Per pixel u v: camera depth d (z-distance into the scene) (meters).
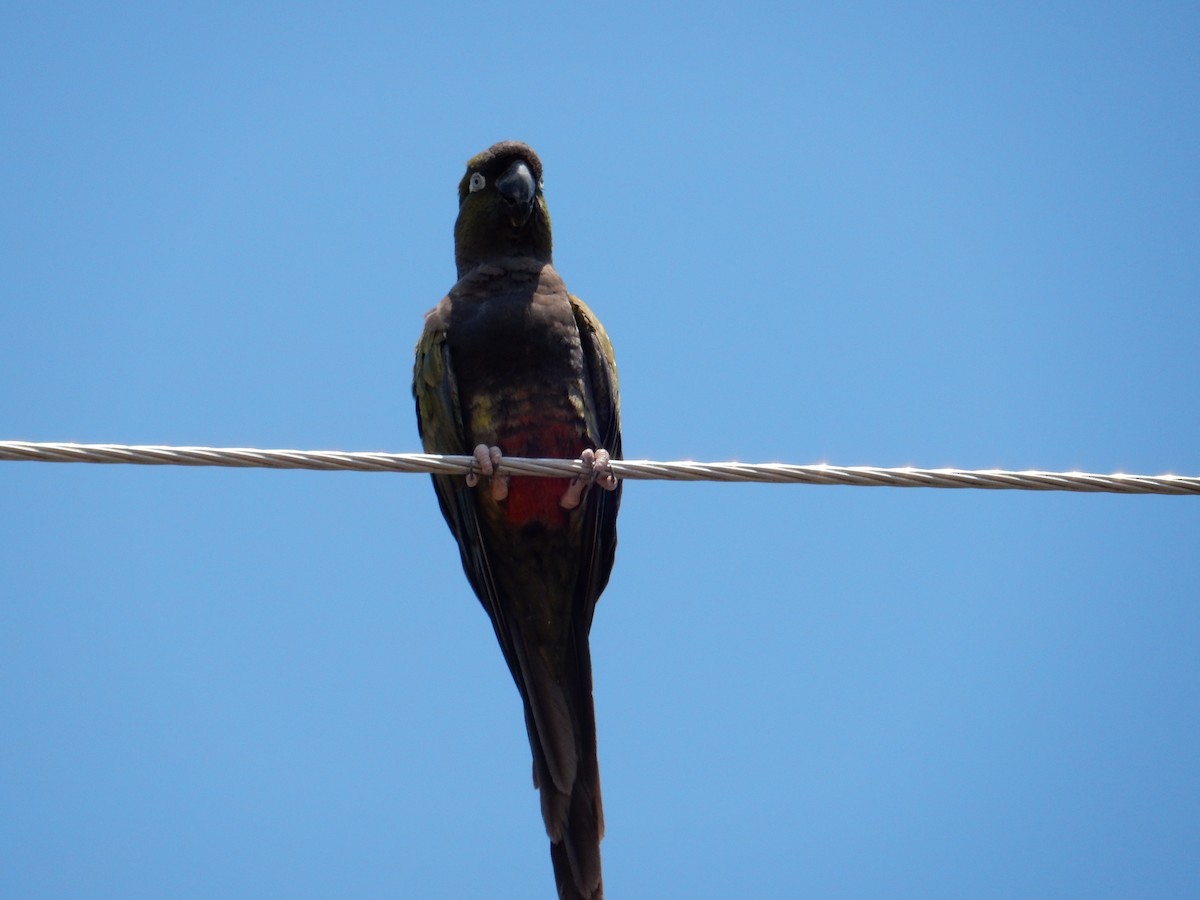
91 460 9.34
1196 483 9.82
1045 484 9.80
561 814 12.41
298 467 9.86
